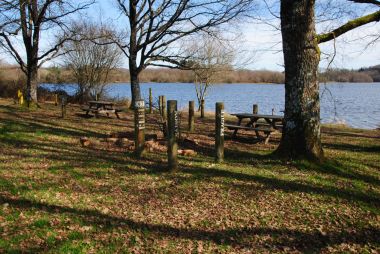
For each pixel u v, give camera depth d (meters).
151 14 18.00
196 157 9.13
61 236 4.72
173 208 5.87
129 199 6.19
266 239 4.96
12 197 5.89
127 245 4.65
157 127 14.47
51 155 8.77
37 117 15.75
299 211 5.87
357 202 6.29
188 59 19.36
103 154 9.09
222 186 6.88
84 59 27.31
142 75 57.69
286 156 8.45
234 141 11.76
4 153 8.73
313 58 8.04
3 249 4.31
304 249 4.73
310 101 8.14
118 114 18.73
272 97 46.97
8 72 30.91
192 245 4.74
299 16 7.88
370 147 11.39
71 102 26.89
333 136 14.48
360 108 33.91
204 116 21.22
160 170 7.81
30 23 19.44
